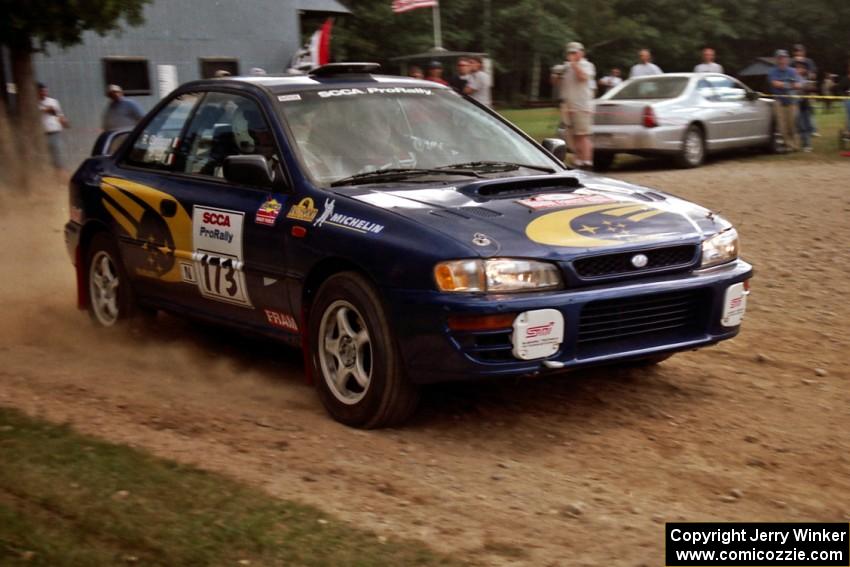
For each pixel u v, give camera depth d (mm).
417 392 4844
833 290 7895
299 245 5117
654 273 4828
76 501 3820
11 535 3561
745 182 14180
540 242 4633
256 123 5715
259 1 23141
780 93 18156
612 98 17141
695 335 5004
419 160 5648
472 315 4441
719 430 4930
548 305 4516
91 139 19688
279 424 4988
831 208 11609
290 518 3723
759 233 10266
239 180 5328
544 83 56719
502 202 5016
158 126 6527
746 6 54906
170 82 21219
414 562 3418
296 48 24266
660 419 5094
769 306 7441
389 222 4770
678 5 54375
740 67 57094
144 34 20578
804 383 5660
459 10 47719
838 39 55938
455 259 4500
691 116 16344
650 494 4172
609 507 4016
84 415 5008
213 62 22156
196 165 6062
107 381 5746
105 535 3555
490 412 5203
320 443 4711
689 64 55031
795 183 13844
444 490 4156
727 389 5566
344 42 41938
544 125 28578
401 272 4609
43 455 4301
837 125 24375
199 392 5574
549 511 3963
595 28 53375
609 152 16469
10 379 5727
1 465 4180
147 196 6238
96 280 6949
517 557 3541
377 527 3721
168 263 6133
